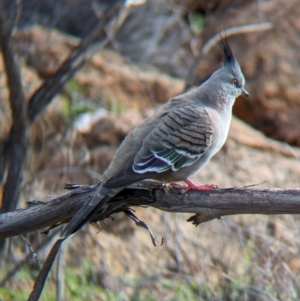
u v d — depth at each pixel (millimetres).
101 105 16109
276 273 11742
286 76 17734
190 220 8352
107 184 8125
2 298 12078
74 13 19453
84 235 13477
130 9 19328
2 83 15781
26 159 12000
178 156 8883
